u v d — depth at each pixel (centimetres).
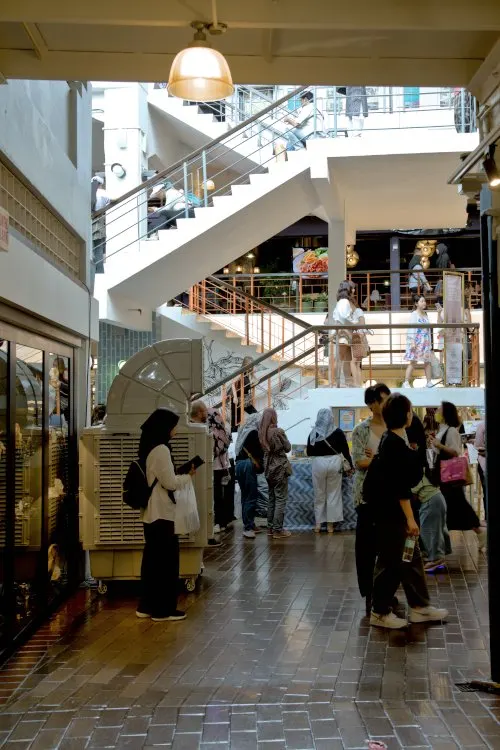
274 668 570
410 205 1664
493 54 534
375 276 2327
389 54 564
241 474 1170
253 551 1052
